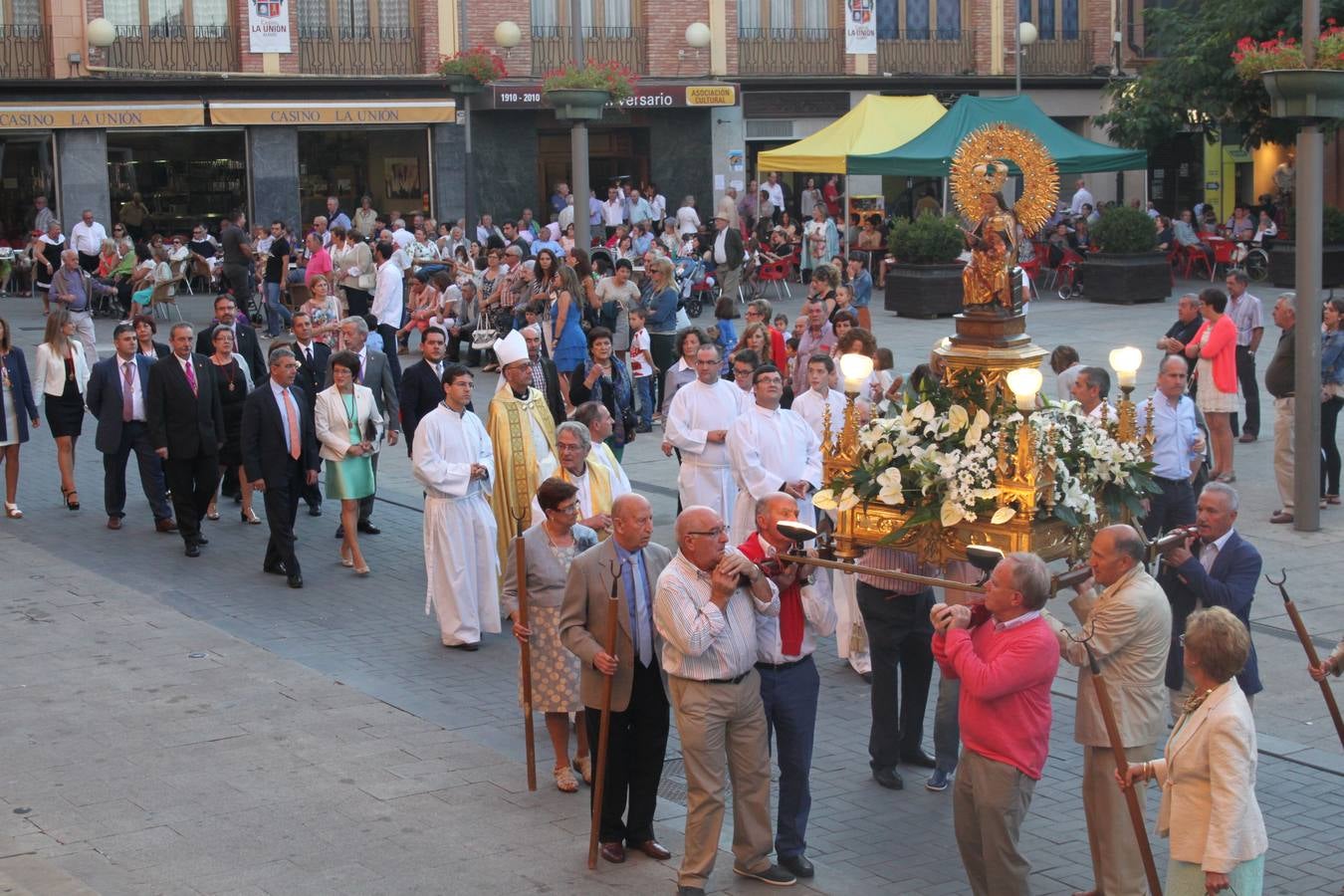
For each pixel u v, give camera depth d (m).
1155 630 6.75
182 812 8.03
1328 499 14.42
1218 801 5.70
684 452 11.70
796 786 7.34
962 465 7.57
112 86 32.38
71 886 7.04
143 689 10.05
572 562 7.51
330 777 8.55
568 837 7.76
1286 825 7.77
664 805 8.40
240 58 33.66
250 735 9.22
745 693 7.02
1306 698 9.63
